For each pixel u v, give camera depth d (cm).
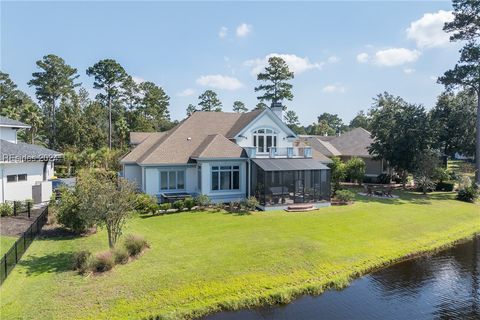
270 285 1991
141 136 6238
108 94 10200
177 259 2192
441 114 6222
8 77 11112
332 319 1728
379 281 2186
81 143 8494
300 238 2666
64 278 1864
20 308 1562
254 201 3581
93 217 2106
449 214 3812
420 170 4991
